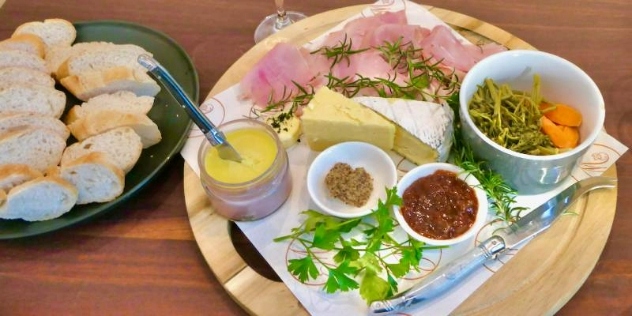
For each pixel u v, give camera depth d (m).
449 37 0.68
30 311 0.59
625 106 0.66
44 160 0.65
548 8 0.74
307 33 0.73
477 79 0.61
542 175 0.58
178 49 0.72
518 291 0.55
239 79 0.70
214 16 0.78
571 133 0.60
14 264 0.61
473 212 0.58
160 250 0.61
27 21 0.79
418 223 0.58
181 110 0.68
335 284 0.54
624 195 0.61
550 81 0.61
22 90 0.67
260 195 0.58
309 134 0.63
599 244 0.57
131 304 0.58
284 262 0.58
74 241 0.62
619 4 0.73
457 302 0.55
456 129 0.63
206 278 0.59
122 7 0.80
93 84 0.69
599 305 0.56
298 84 0.67
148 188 0.65
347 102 0.63
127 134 0.64
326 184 0.61
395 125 0.61
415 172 0.59
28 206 0.60
